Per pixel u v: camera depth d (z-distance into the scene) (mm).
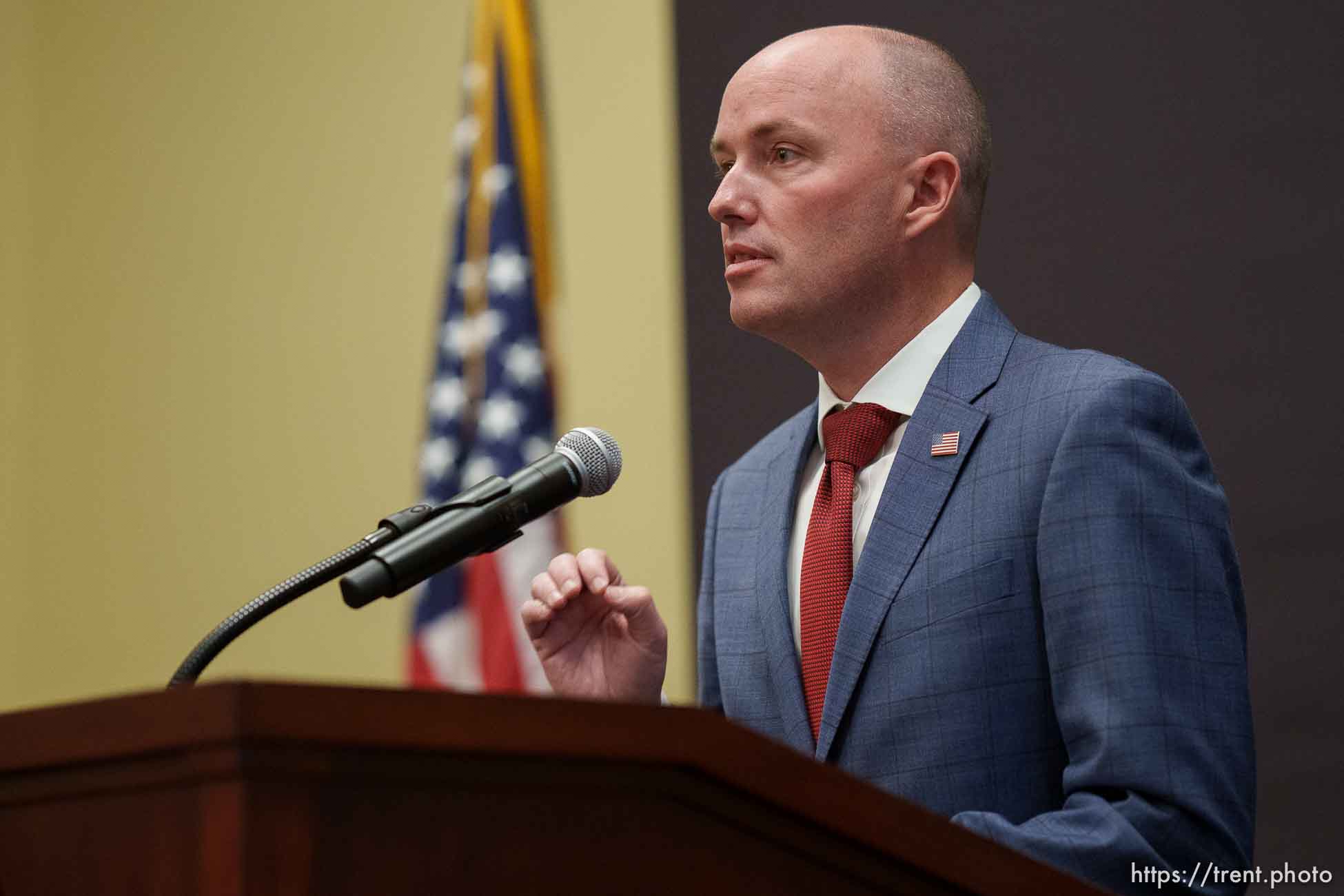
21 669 16797
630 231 13672
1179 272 10164
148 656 16156
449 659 13352
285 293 15820
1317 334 9648
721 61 12484
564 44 14281
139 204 16984
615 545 13273
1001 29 11094
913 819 3453
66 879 2945
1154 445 5730
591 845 3119
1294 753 9422
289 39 16188
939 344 6570
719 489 7324
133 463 16547
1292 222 9828
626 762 3119
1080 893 3600
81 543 16766
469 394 13898
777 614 6395
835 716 5859
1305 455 9594
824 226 6457
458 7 15188
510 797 3029
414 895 2883
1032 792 5562
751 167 6625
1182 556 5543
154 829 2826
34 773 2984
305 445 15430
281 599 4379
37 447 17156
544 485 4785
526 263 13953
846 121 6543
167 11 17125
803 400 11664
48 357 17312
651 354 13383
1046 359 6207
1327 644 9391
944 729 5652
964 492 5957
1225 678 5422
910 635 5816
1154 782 5113
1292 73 9953
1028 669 5633
